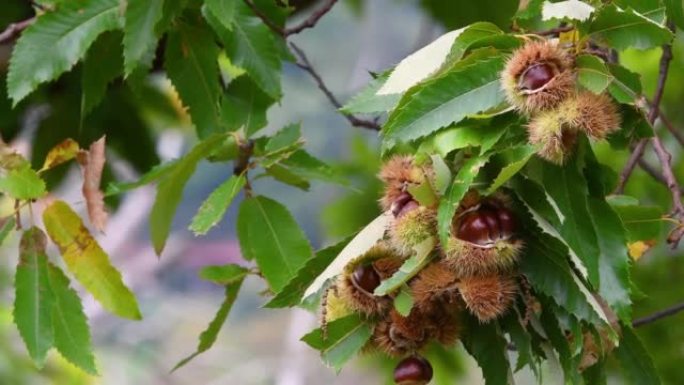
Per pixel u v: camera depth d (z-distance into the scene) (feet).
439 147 5.90
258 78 7.18
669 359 8.48
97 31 7.13
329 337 6.13
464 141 5.89
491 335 6.09
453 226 5.91
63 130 8.92
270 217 7.03
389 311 6.09
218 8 6.89
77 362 6.94
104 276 7.02
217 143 7.13
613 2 6.15
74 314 6.97
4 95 8.55
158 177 7.12
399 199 6.03
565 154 5.88
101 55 7.36
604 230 5.99
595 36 5.95
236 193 6.93
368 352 6.21
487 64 5.92
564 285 5.91
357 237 6.07
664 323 8.58
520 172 5.93
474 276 5.92
